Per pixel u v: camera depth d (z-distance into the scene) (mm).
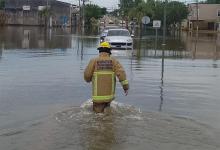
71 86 14164
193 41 51125
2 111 10266
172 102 11875
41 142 7793
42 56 25328
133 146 7637
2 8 104625
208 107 11359
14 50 29500
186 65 22047
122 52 30391
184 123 9336
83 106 10555
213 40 54625
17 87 13797
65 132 8367
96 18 128750
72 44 38969
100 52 10148
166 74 17906
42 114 9891
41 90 13312
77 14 130625
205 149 7594
